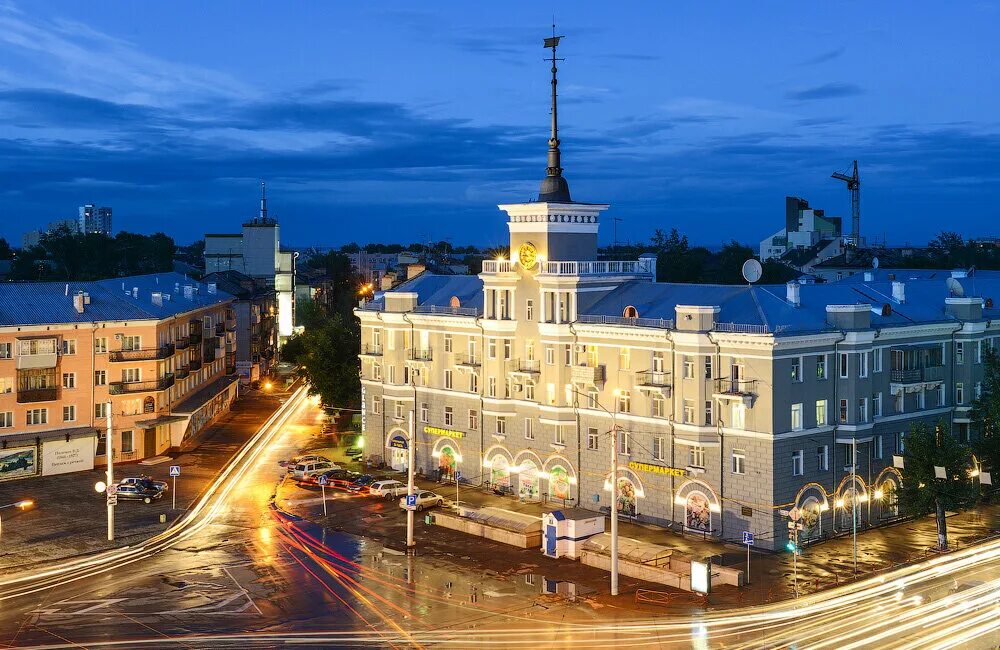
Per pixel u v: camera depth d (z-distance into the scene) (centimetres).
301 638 5847
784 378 7669
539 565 7381
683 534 8119
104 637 5866
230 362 15662
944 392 9094
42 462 10288
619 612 6278
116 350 10938
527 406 9400
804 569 7156
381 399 10975
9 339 10244
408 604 6475
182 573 7181
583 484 8975
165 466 10862
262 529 8438
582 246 9425
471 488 9919
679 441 8119
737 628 5900
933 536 8075
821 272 18288
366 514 8962
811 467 7912
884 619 5956
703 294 8669
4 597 6625
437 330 10331
